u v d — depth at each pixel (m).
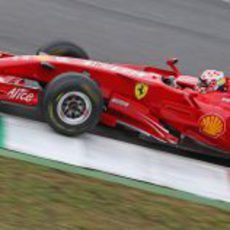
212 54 54.66
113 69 34.84
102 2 59.97
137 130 34.75
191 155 36.25
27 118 34.69
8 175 28.20
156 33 55.88
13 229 24.33
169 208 28.70
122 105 34.59
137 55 51.00
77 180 29.30
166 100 34.59
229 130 34.53
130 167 32.06
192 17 61.06
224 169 35.31
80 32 52.56
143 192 29.78
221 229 27.86
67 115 32.78
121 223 26.48
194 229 27.33
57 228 25.06
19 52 46.12
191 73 50.47
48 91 32.44
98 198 28.03
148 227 26.66
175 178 32.28
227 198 31.56
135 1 61.84
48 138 32.75
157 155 34.50
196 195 30.95
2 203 25.86
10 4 54.88
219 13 63.62
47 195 27.28
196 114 34.62
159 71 38.03
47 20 53.28
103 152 32.88
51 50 37.28
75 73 32.75
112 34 53.66
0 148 30.69
